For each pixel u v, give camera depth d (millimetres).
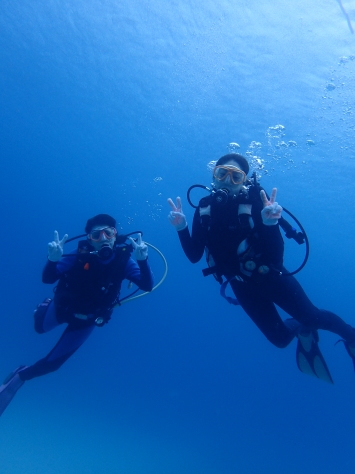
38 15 4691
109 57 4852
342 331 2240
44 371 2986
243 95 4469
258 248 1825
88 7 4445
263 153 4773
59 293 2559
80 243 2516
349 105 4105
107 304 2566
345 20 3578
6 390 3004
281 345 2232
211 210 1884
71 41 4859
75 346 2957
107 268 2473
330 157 4660
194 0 3924
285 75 4148
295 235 1803
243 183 1906
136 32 4465
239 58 4227
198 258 2057
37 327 2865
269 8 3727
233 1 3812
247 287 2053
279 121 4465
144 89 4977
